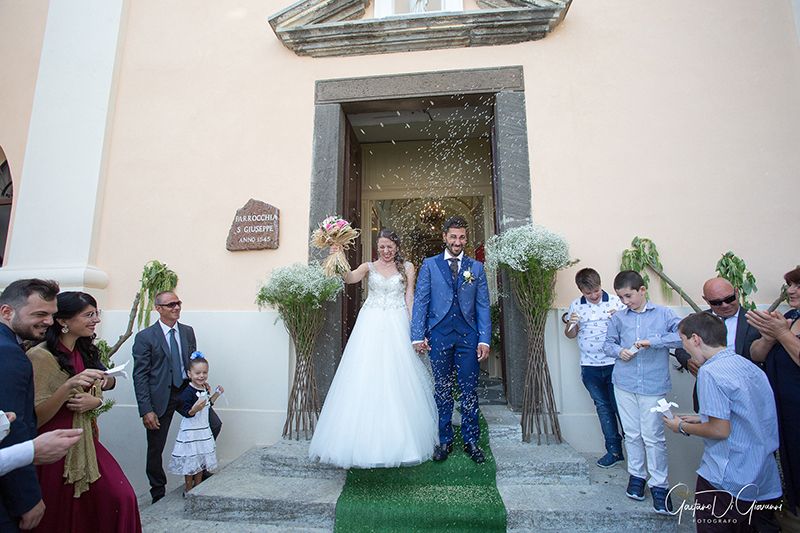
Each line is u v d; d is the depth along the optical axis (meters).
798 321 2.73
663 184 3.95
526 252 3.42
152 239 4.39
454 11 4.24
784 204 3.79
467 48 4.39
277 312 4.08
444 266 3.18
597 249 3.92
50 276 4.16
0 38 5.10
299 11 4.44
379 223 6.22
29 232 4.43
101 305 4.27
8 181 5.18
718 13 4.16
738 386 1.97
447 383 3.08
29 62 4.98
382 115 4.84
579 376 3.74
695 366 2.88
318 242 3.31
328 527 2.66
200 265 4.29
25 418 1.74
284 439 3.61
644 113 4.08
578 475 2.96
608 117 4.11
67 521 2.08
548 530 2.55
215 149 4.48
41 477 2.04
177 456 3.25
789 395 2.68
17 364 1.70
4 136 4.85
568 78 4.21
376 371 2.94
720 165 3.92
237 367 4.06
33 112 4.68
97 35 4.77
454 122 5.04
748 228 3.80
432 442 2.94
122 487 2.19
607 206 3.97
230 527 2.69
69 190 4.46
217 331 4.12
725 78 4.05
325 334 3.99
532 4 4.27
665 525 2.52
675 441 3.58
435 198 6.24
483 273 3.19
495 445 3.34
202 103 4.59
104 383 2.40
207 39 4.72
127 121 4.64
